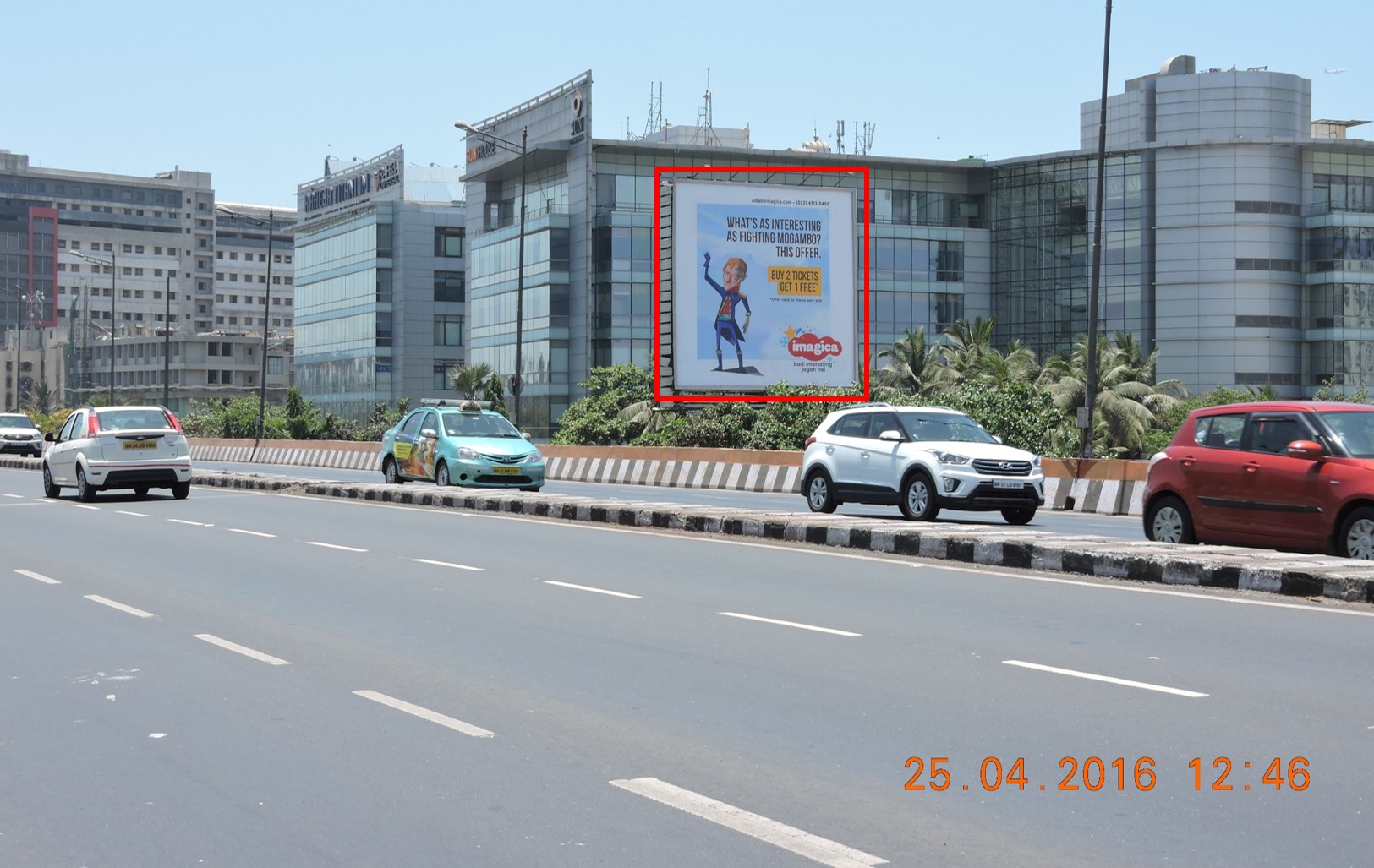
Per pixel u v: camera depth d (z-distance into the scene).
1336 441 14.34
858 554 16.42
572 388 80.50
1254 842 5.61
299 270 118.31
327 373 112.25
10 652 10.08
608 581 13.84
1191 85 88.31
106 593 13.12
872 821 5.91
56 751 7.20
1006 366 66.06
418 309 103.62
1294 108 88.38
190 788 6.50
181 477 27.20
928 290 87.12
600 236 78.62
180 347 156.38
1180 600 12.33
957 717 7.77
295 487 29.77
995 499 19.61
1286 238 84.62
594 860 5.43
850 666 9.26
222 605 12.27
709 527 19.31
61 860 5.49
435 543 17.78
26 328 195.75
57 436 28.72
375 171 107.25
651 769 6.74
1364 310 84.44
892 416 21.16
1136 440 64.00
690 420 47.81
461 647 10.09
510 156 85.00
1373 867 5.32
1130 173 85.31
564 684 8.75
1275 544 14.62
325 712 8.01
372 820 5.97
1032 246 87.25
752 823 5.88
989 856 5.45
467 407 29.52
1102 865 5.34
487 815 6.02
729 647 9.98
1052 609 11.78
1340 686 8.53
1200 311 84.31
